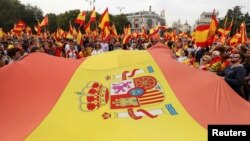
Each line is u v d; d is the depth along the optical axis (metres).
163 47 6.68
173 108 4.46
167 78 4.97
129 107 4.41
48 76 5.05
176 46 18.48
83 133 3.99
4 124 4.46
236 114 4.52
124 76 4.98
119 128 3.96
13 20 79.62
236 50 11.40
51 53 12.03
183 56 12.73
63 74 5.09
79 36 18.14
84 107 4.48
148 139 3.80
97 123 4.11
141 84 4.84
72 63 5.36
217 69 9.02
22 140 4.07
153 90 4.73
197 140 3.92
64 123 4.24
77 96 4.70
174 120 4.22
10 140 4.12
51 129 4.18
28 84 4.98
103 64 5.26
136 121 4.11
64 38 25.52
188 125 4.18
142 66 5.17
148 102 4.54
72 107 4.51
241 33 18.19
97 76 5.03
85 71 5.11
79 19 18.41
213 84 4.93
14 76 5.08
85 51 15.71
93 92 4.72
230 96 4.80
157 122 4.14
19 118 4.51
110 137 3.82
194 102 4.60
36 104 4.67
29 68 5.18
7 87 4.96
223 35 18.50
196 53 12.34
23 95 4.84
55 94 4.78
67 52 14.64
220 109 4.58
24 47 14.81
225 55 9.21
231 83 7.27
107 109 4.39
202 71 5.18
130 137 3.81
